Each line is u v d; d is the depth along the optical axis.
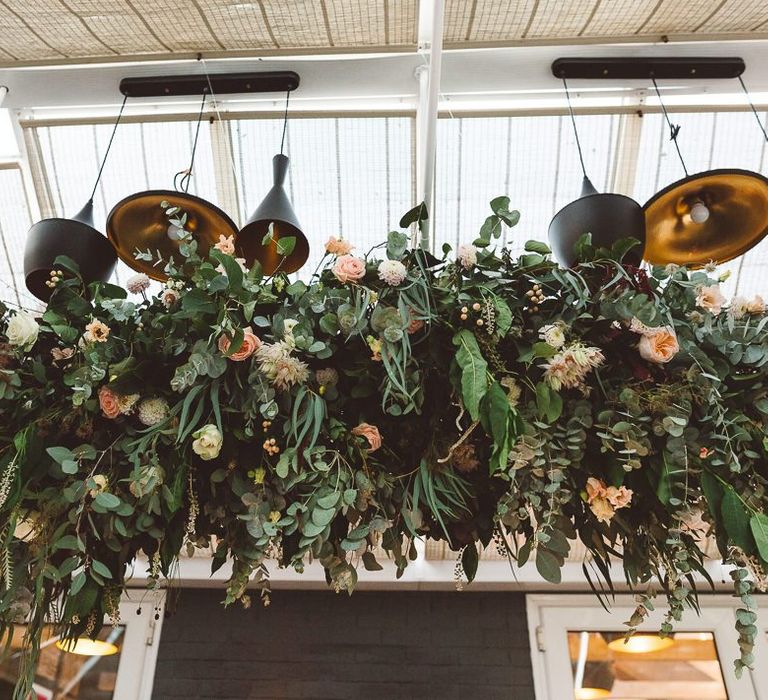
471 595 3.55
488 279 1.38
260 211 2.16
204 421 1.30
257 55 2.58
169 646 3.42
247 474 1.32
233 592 1.31
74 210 3.18
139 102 2.79
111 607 1.31
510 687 3.28
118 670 3.36
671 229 2.18
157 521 1.33
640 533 1.42
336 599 3.55
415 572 3.48
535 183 3.09
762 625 3.39
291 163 3.04
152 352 1.33
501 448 1.20
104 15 2.36
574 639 3.43
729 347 1.34
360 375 1.34
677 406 1.30
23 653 1.28
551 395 1.29
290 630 3.45
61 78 2.68
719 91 2.71
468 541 1.46
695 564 1.34
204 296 1.27
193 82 2.69
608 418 1.30
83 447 1.26
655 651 3.38
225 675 3.33
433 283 1.36
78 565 1.23
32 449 1.30
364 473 1.29
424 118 2.73
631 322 1.31
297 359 1.27
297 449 1.28
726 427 1.29
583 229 1.85
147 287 1.48
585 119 2.94
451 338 1.34
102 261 1.97
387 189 3.11
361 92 2.77
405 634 3.43
